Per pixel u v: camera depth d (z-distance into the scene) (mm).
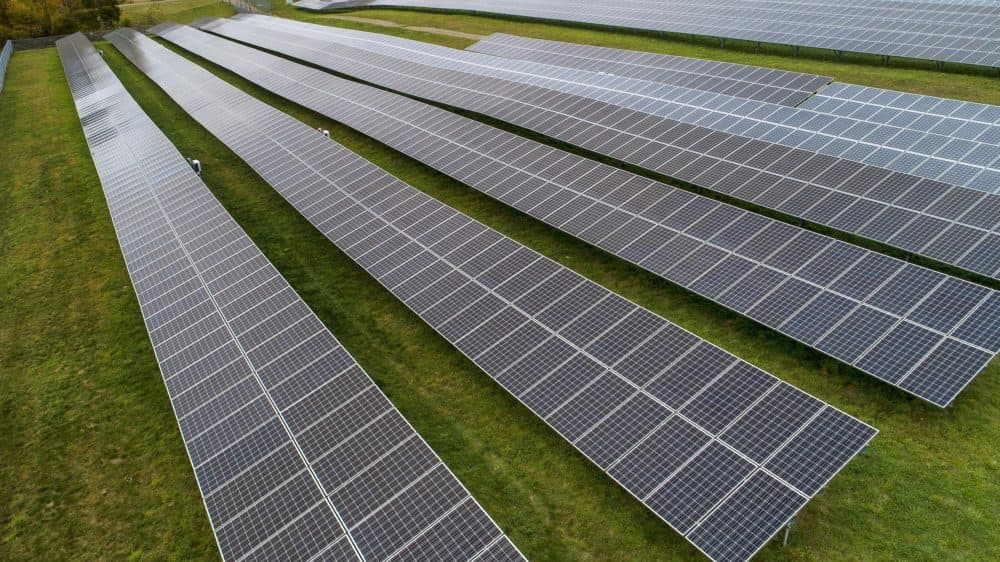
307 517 14289
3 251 29391
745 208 25812
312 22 78750
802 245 20344
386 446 15641
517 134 33812
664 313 20688
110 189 32594
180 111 46031
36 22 87875
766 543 13055
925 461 15156
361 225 25906
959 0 49625
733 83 38562
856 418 15203
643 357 17219
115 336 22797
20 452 18547
